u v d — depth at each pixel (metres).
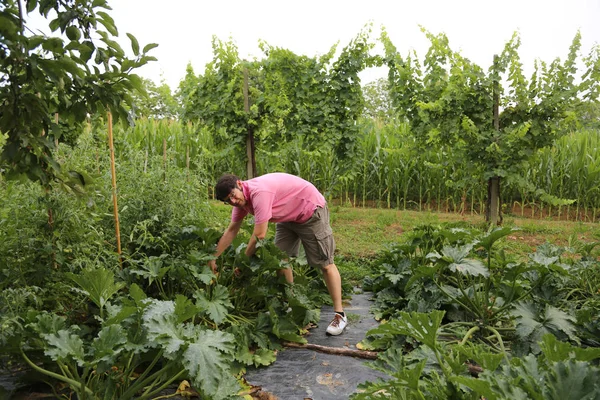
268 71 7.87
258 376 3.26
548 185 8.88
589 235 7.18
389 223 7.82
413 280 3.98
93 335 3.26
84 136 4.73
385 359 2.71
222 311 3.48
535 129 6.65
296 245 4.29
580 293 4.34
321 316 4.48
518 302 3.38
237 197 3.64
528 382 1.94
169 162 5.17
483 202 9.41
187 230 4.04
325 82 7.84
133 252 4.14
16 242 3.20
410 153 7.66
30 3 2.63
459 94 6.88
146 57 2.67
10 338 2.48
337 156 8.34
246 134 8.02
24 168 2.71
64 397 2.78
